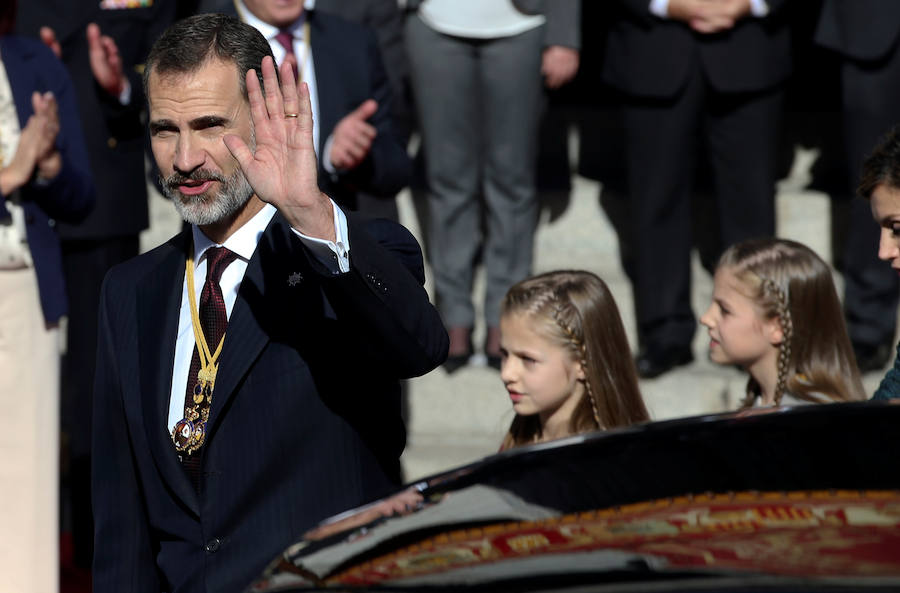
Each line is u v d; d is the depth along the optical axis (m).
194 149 8.40
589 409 12.49
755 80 19.42
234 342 8.56
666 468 6.13
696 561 5.09
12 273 15.17
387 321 8.06
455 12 19.59
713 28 19.28
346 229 7.93
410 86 21.44
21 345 15.29
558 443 6.82
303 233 7.84
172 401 8.80
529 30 19.66
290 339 8.58
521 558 5.48
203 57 8.41
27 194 15.34
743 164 19.88
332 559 6.03
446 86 19.81
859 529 5.24
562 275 12.67
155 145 8.61
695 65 19.44
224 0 15.54
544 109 20.50
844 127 19.52
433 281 21.19
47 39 16.52
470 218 20.34
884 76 18.98
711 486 5.84
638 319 20.73
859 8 18.97
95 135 17.97
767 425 6.46
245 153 7.87
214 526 8.52
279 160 7.86
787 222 21.08
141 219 18.52
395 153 15.56
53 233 15.68
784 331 12.56
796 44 21.62
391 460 8.88
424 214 21.81
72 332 18.39
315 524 8.46
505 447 13.08
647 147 19.66
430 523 6.10
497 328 20.20
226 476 8.51
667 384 19.64
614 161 22.78
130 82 18.06
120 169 18.17
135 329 9.06
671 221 19.69
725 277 12.92
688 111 19.53
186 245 9.25
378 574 5.73
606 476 6.16
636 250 20.34
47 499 15.66
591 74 23.00
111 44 17.27
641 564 5.16
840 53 19.27
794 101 22.47
